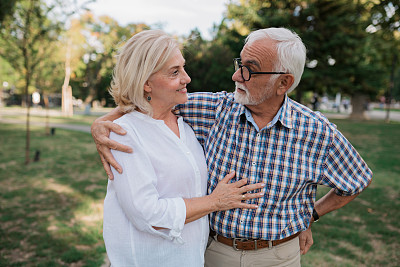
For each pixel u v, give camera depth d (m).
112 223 1.49
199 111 1.77
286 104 1.62
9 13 7.24
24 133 14.27
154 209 1.34
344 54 16.16
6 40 8.01
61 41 8.97
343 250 3.73
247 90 1.55
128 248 1.46
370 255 3.67
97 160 8.53
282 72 1.50
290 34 1.52
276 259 1.67
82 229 4.09
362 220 4.65
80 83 36.72
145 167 1.38
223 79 10.12
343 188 1.63
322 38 14.95
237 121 1.67
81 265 3.29
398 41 7.84
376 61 17.95
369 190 6.04
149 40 1.41
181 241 1.42
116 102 1.52
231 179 1.64
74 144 11.45
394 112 41.16
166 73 1.42
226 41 11.13
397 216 4.79
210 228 1.76
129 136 1.40
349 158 1.62
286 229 1.63
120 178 1.37
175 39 1.47
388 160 8.69
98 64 24.72
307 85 17.02
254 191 1.60
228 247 1.71
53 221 4.34
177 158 1.48
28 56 8.43
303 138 1.58
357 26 14.53
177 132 1.59
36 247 3.64
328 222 4.52
